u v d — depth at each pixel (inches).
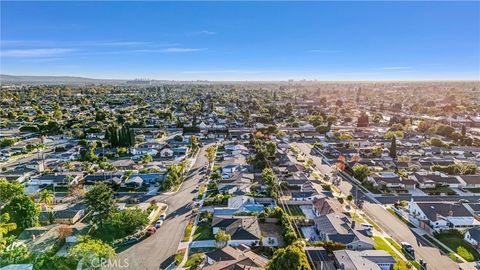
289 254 1660.9
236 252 1961.1
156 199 2918.3
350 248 2089.1
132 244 2148.1
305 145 5088.6
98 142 4813.0
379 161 4092.0
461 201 2898.6
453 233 2321.6
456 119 7130.9
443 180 3356.3
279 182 3233.3
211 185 3189.0
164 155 4389.8
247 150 4579.2
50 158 4178.2
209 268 1790.1
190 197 2960.1
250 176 3432.6
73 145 4827.8
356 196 3046.3
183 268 1886.1
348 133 5757.9
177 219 2517.2
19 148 4520.2
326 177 3550.7
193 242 2174.0
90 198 2326.5
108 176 3398.1
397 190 3216.0
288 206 2807.6
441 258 2010.3
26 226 2268.7
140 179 3284.9
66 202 2847.0
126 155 4421.8
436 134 5792.3
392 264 1877.5
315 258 1909.4
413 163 4028.1
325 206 2620.6
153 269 1876.2
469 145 5078.7
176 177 3289.9
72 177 3299.7
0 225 2052.2
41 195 2726.4
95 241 1951.3
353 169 3602.4
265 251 2065.7
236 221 2331.4
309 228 2404.0
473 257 2048.5
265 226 2381.9
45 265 1833.2
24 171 3531.0
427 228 2377.0
